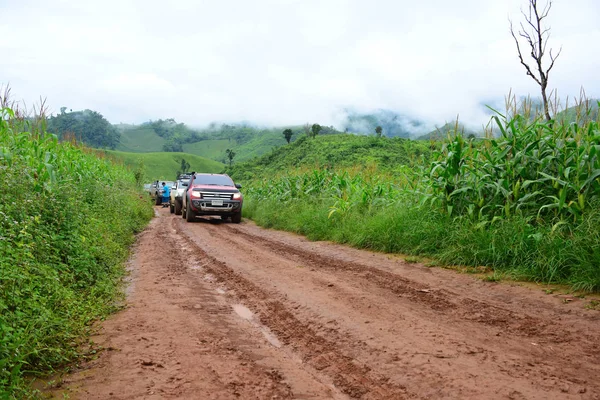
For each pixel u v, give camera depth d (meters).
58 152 10.66
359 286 6.27
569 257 6.06
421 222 8.88
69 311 4.28
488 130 8.55
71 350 3.55
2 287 3.50
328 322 4.67
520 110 8.17
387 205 11.40
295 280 6.76
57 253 5.80
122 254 8.64
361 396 2.98
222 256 9.12
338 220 12.25
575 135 7.07
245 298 5.83
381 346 3.90
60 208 6.89
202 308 5.29
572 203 6.71
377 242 9.56
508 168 7.72
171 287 6.36
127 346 3.86
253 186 24.41
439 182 8.98
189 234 13.16
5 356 2.96
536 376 3.17
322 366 3.55
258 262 8.42
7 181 5.65
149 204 22.84
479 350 3.75
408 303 5.35
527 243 6.76
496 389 2.95
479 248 7.28
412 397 2.91
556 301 5.22
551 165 7.47
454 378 3.16
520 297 5.47
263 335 4.38
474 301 5.37
